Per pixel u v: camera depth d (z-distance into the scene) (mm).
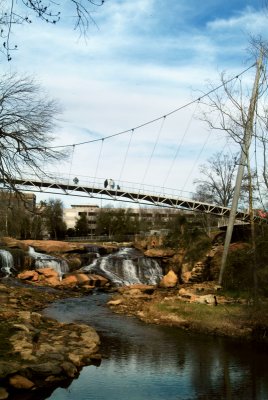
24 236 70625
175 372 14023
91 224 126188
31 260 44688
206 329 20469
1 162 17031
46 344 15133
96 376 13406
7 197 20500
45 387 12148
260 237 29297
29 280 38875
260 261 28047
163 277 43719
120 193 66375
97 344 16797
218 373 13992
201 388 12555
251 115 22938
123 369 14211
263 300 23203
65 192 63719
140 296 30922
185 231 49969
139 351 16609
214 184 68125
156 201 67000
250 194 23406
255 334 19234
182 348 17172
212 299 25688
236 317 21578
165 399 11656
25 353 13484
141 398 11688
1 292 29250
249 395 12055
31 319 19031
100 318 23766
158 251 49281
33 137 17953
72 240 89500
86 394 11844
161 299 28672
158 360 15383
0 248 44688
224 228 48781
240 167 36188
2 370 11594
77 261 48156
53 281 39031
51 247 51156
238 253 32312
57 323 19703
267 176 23906
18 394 11531
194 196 70688
